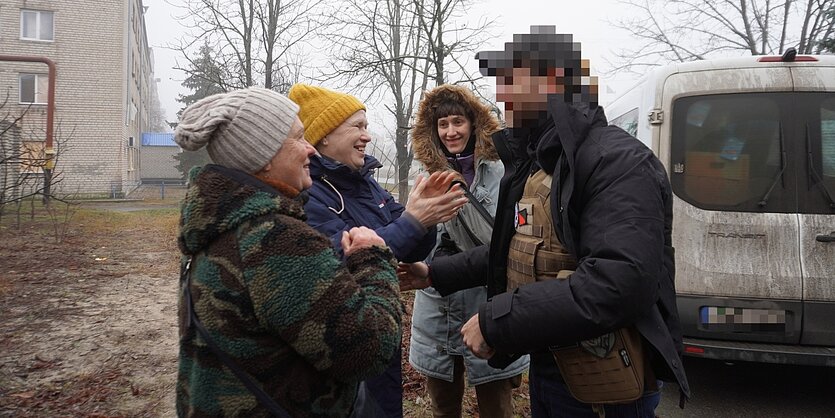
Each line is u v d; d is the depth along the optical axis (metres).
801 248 3.34
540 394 1.85
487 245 2.22
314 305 1.18
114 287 6.31
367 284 1.37
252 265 1.18
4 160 9.55
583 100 1.68
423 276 2.22
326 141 2.03
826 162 3.39
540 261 1.67
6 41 21.88
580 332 1.41
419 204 1.81
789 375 4.12
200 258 1.26
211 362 1.21
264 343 1.21
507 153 1.95
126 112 24.59
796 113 3.43
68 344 4.32
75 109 22.94
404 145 8.86
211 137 1.32
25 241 9.29
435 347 2.57
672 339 1.62
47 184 11.27
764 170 3.44
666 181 1.59
